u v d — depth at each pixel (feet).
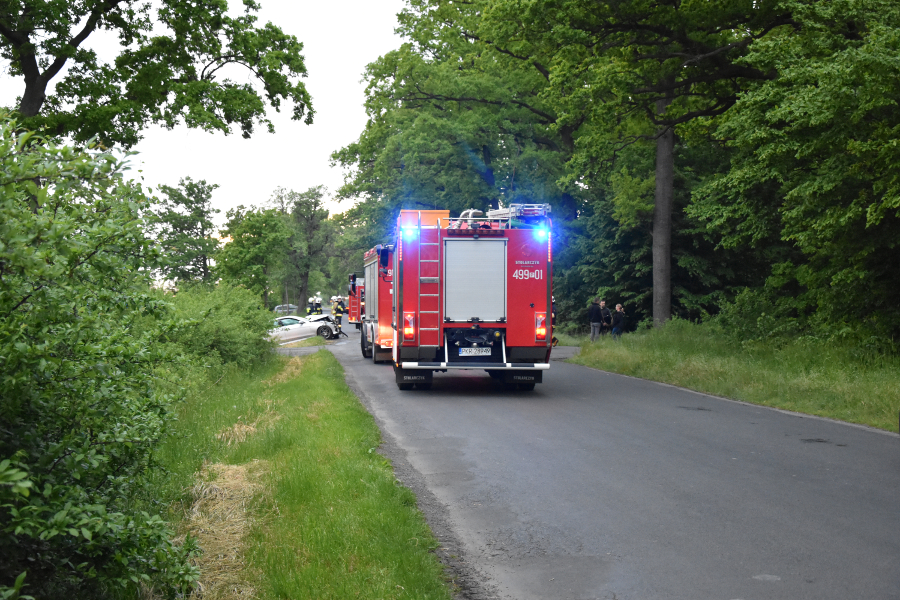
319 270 354.13
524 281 51.13
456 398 47.96
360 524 18.43
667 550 17.65
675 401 45.24
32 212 10.74
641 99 76.74
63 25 65.92
